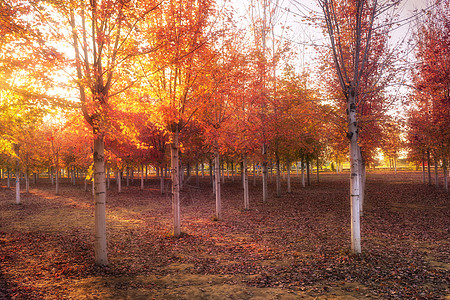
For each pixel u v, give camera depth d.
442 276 6.46
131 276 7.02
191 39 9.80
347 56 10.02
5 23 5.89
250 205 20.30
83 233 12.20
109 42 7.21
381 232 11.07
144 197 26.94
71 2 6.27
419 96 15.41
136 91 8.79
